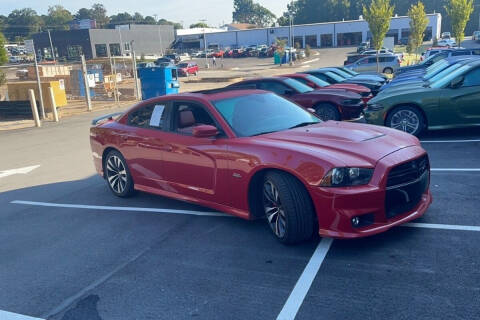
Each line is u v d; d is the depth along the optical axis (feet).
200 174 16.72
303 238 13.91
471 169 20.90
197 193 17.13
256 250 14.25
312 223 13.65
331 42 272.51
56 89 68.28
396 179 13.19
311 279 12.11
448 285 11.16
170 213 18.76
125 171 20.76
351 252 13.43
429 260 12.49
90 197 22.67
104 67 144.36
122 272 13.78
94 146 22.39
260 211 15.52
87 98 69.92
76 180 27.07
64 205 21.74
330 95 35.42
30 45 60.29
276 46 220.02
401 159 13.26
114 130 20.92
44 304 12.39
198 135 15.49
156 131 18.78
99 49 266.16
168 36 317.01
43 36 270.87
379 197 12.77
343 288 11.50
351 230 12.75
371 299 10.89
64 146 40.75
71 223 18.89
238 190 15.30
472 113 27.22
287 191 13.53
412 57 130.00
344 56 198.29
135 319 11.16
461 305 10.29
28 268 14.79
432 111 27.78
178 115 18.06
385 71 100.42
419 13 117.08
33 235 17.94
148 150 18.93
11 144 44.60
